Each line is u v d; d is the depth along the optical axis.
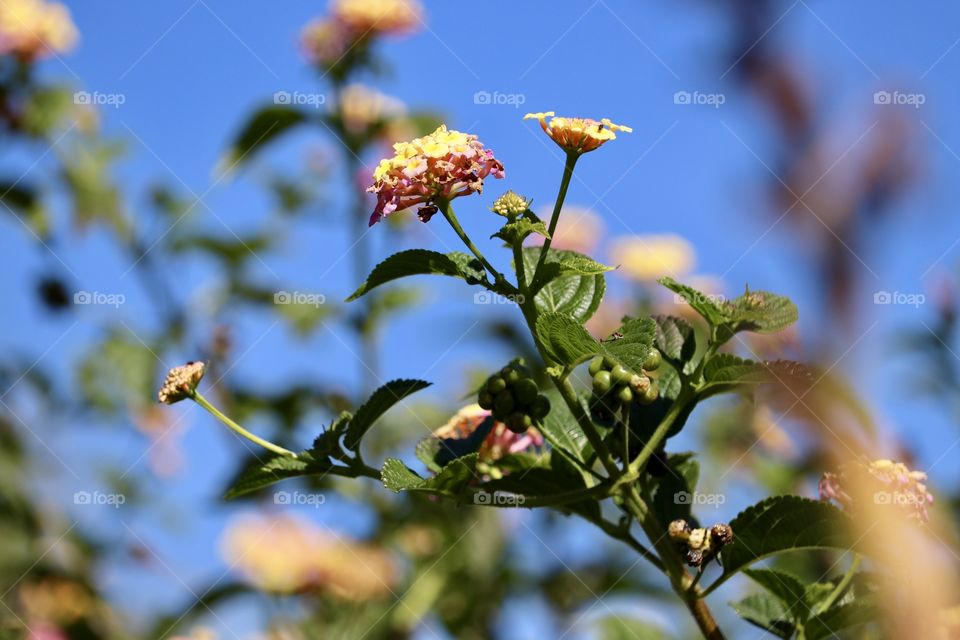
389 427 4.91
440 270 2.33
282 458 2.54
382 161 2.37
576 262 2.35
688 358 2.49
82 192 5.39
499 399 2.42
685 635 4.11
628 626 4.07
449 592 4.52
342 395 5.13
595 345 2.12
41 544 4.76
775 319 2.34
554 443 2.47
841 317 0.72
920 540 0.88
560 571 4.50
